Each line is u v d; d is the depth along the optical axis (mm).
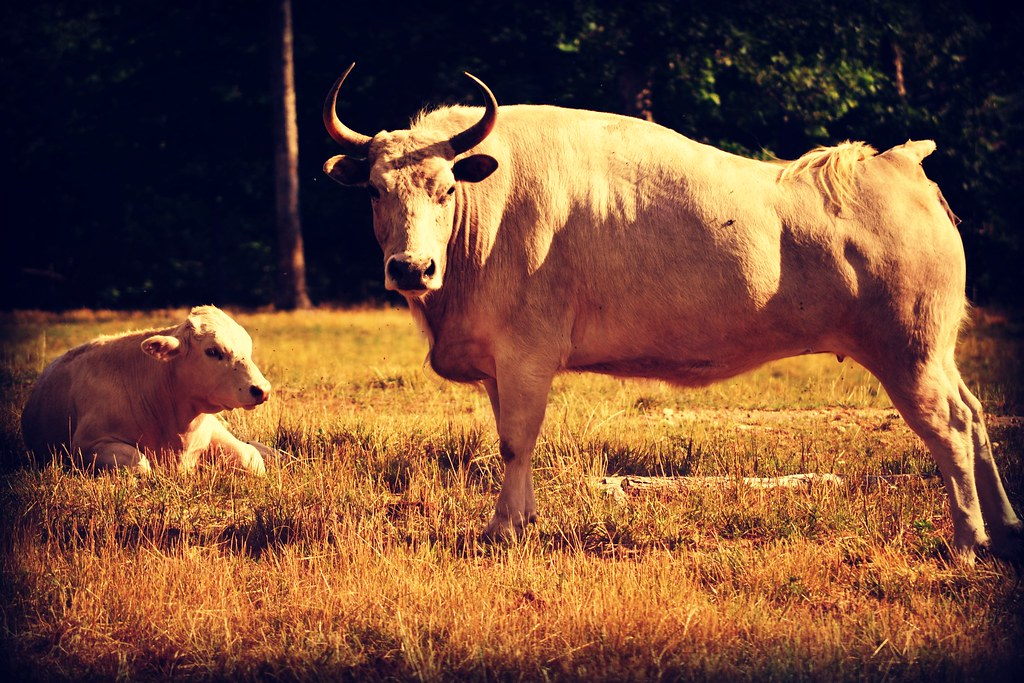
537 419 10305
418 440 13516
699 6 37656
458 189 10141
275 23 37438
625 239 10133
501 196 10219
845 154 10203
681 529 10438
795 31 39125
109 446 12188
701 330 10195
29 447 13391
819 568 9273
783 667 7363
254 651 7867
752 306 10039
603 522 10477
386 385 19688
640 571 9062
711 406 17922
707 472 12523
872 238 9883
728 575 9156
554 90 39969
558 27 38094
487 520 10781
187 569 9031
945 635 7977
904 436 14945
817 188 10133
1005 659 7574
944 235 9969
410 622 8195
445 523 10555
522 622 8211
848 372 21688
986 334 28125
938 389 9836
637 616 8156
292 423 14609
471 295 10297
